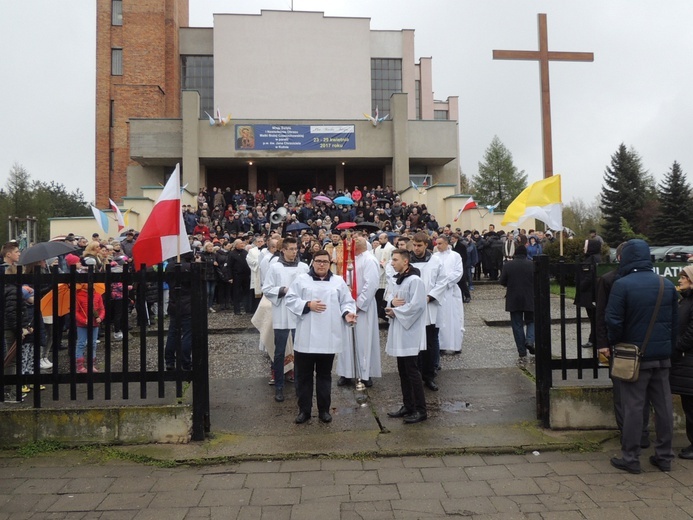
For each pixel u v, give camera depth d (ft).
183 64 124.26
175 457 15.92
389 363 27.45
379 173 111.04
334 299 18.99
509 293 27.27
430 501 13.41
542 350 18.31
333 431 17.99
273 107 113.80
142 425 17.12
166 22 120.67
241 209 75.41
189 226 66.23
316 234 63.16
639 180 163.43
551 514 12.74
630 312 15.17
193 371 17.40
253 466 15.57
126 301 17.62
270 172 108.68
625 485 14.26
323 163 103.81
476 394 21.81
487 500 13.44
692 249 78.95
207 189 106.63
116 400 18.19
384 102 129.90
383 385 23.56
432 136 101.86
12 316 19.40
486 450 16.35
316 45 115.14
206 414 17.71
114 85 111.55
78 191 206.28
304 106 114.62
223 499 13.58
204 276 17.62
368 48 116.47
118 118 110.83
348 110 115.55
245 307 42.16
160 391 17.52
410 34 130.62
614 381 17.01
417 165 107.86
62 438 17.08
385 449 16.30
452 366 26.27
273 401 21.30
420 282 18.74
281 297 21.26
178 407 17.20
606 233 159.02
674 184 135.74
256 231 71.26
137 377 17.60
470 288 50.60
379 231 47.29
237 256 40.98
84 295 24.53
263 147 97.25
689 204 134.10
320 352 18.53
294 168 108.58
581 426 18.01
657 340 14.99
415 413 18.88
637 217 156.46
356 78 116.06
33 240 58.29
